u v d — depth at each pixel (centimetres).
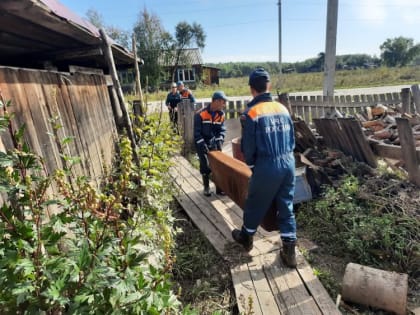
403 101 589
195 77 4000
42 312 107
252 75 277
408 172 373
